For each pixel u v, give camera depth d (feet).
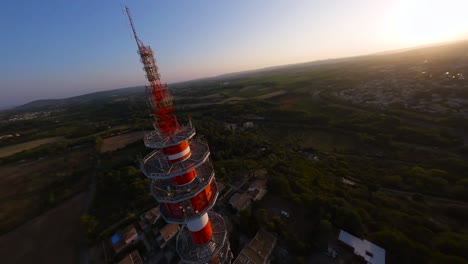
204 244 102.32
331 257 157.38
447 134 309.83
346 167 280.51
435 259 132.05
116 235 201.05
